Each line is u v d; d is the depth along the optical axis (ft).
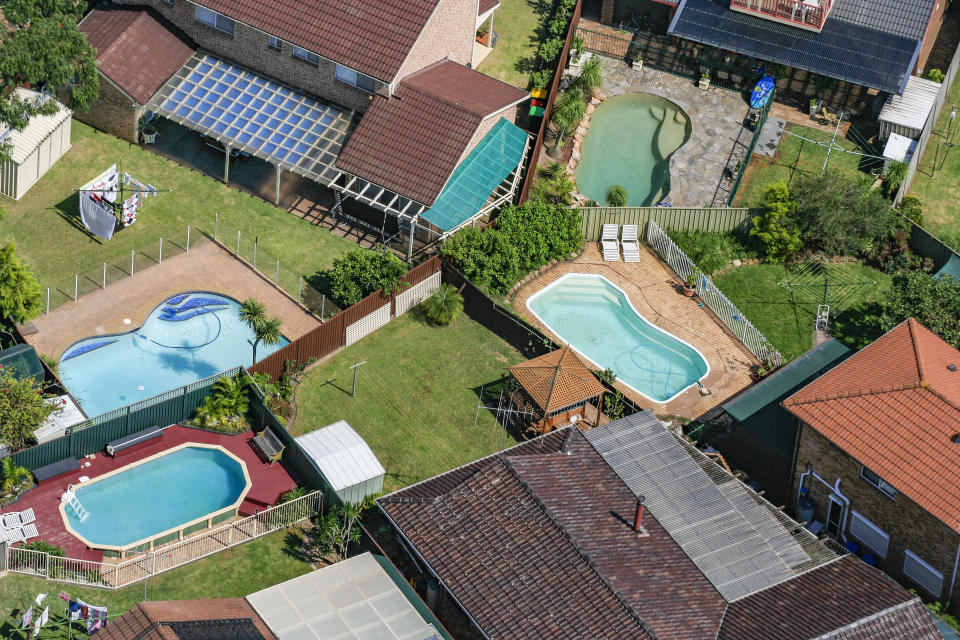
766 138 300.20
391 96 271.49
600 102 306.14
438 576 197.67
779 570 203.31
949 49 332.39
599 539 200.64
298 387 240.12
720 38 303.07
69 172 275.39
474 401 242.17
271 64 283.59
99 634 182.91
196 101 279.90
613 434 222.28
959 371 225.76
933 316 254.47
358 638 190.80
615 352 257.14
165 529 212.43
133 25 284.61
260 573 208.64
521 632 189.37
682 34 304.09
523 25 325.62
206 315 252.01
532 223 268.82
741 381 253.24
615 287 270.05
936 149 307.37
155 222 267.59
